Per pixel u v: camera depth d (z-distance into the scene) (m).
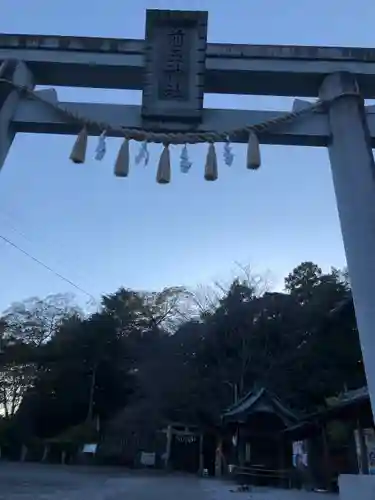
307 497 13.09
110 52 7.49
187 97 7.23
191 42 7.44
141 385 34.91
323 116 7.37
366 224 6.47
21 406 37.91
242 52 7.53
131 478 20.62
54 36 7.59
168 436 31.05
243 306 33.69
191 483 18.56
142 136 7.04
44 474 20.92
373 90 7.79
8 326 40.69
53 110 7.25
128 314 40.75
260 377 30.55
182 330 36.22
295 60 7.56
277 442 20.19
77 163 6.96
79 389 38.50
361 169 6.82
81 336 39.47
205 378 32.75
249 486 17.47
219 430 26.17
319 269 35.59
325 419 15.61
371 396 5.71
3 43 7.55
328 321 20.73
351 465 17.00
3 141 6.98
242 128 7.14
